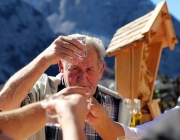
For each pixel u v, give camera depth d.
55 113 1.06
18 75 2.38
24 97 2.37
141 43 3.14
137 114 3.08
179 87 6.41
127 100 3.13
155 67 3.49
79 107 1.05
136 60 3.21
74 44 2.24
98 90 2.85
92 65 2.46
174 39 3.58
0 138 1.14
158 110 3.40
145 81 3.39
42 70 2.36
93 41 2.50
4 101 2.34
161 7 3.28
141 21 3.31
